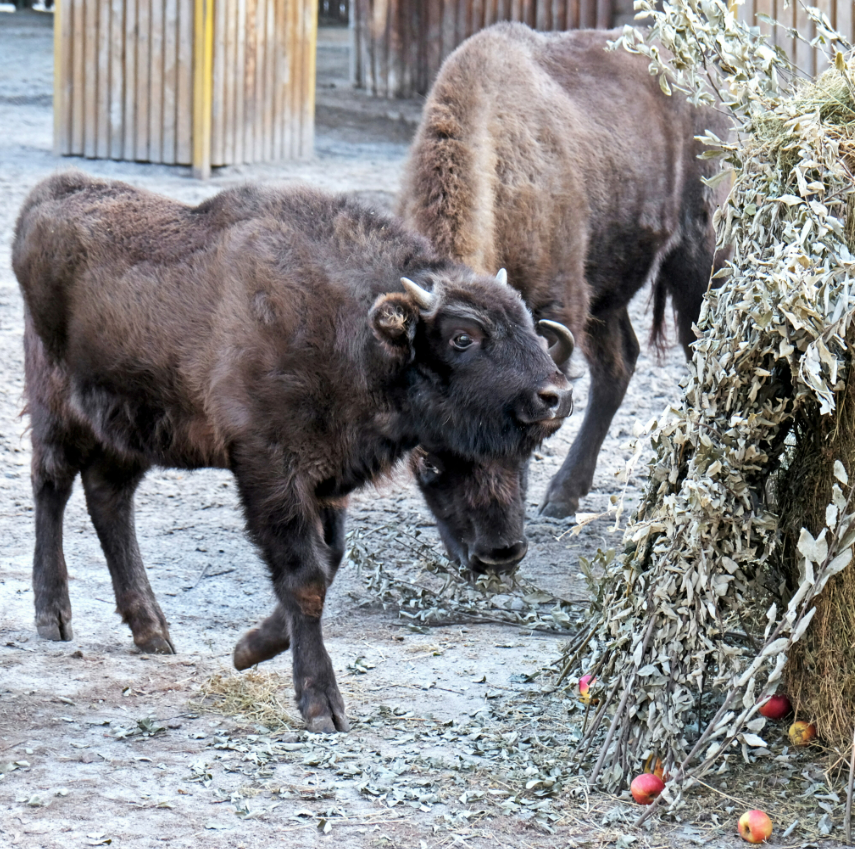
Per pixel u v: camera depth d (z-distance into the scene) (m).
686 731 6.39
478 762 6.30
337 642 8.23
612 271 11.38
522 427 6.79
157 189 21.23
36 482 8.20
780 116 6.26
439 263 7.07
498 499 7.70
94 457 8.11
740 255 6.37
